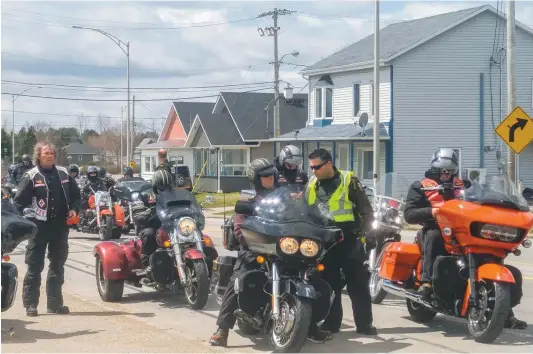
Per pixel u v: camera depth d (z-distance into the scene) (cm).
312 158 812
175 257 991
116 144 10288
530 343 798
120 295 1057
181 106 6038
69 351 715
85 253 1614
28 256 910
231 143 5166
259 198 799
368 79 3841
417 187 857
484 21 3697
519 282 805
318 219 722
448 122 3688
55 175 916
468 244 783
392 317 945
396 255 880
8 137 6600
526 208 795
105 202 1870
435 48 3666
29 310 910
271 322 745
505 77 3731
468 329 823
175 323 905
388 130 3653
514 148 2042
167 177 1034
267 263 737
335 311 829
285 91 5381
